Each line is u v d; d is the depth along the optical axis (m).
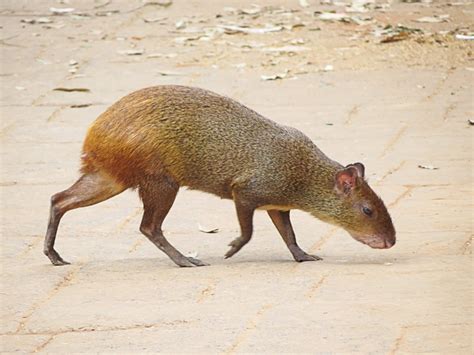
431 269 12.20
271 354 10.07
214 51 22.12
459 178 15.56
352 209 12.78
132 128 12.30
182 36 23.20
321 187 12.80
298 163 12.68
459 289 11.55
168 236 13.90
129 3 25.98
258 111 18.69
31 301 11.70
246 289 11.73
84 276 12.41
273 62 21.28
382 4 25.22
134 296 11.67
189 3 25.77
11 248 13.53
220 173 12.57
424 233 13.51
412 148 16.91
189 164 12.52
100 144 12.41
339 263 12.63
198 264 12.73
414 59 21.28
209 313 11.09
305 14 24.53
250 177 12.52
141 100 12.41
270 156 12.55
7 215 14.69
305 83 20.11
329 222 12.98
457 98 19.20
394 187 15.27
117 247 13.59
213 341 10.41
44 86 20.42
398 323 10.67
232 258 13.05
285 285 11.82
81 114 18.95
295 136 12.80
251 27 23.56
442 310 10.97
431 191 15.07
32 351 10.45
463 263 12.39
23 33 23.80
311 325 10.68
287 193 12.69
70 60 21.91
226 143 12.49
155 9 25.42
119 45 22.78
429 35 22.52
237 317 10.95
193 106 12.47
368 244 12.88
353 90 19.70
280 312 11.02
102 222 14.47
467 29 22.92
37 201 15.20
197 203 15.04
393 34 22.52
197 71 20.92
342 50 21.86
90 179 12.68
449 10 24.62
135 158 12.34
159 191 12.49
